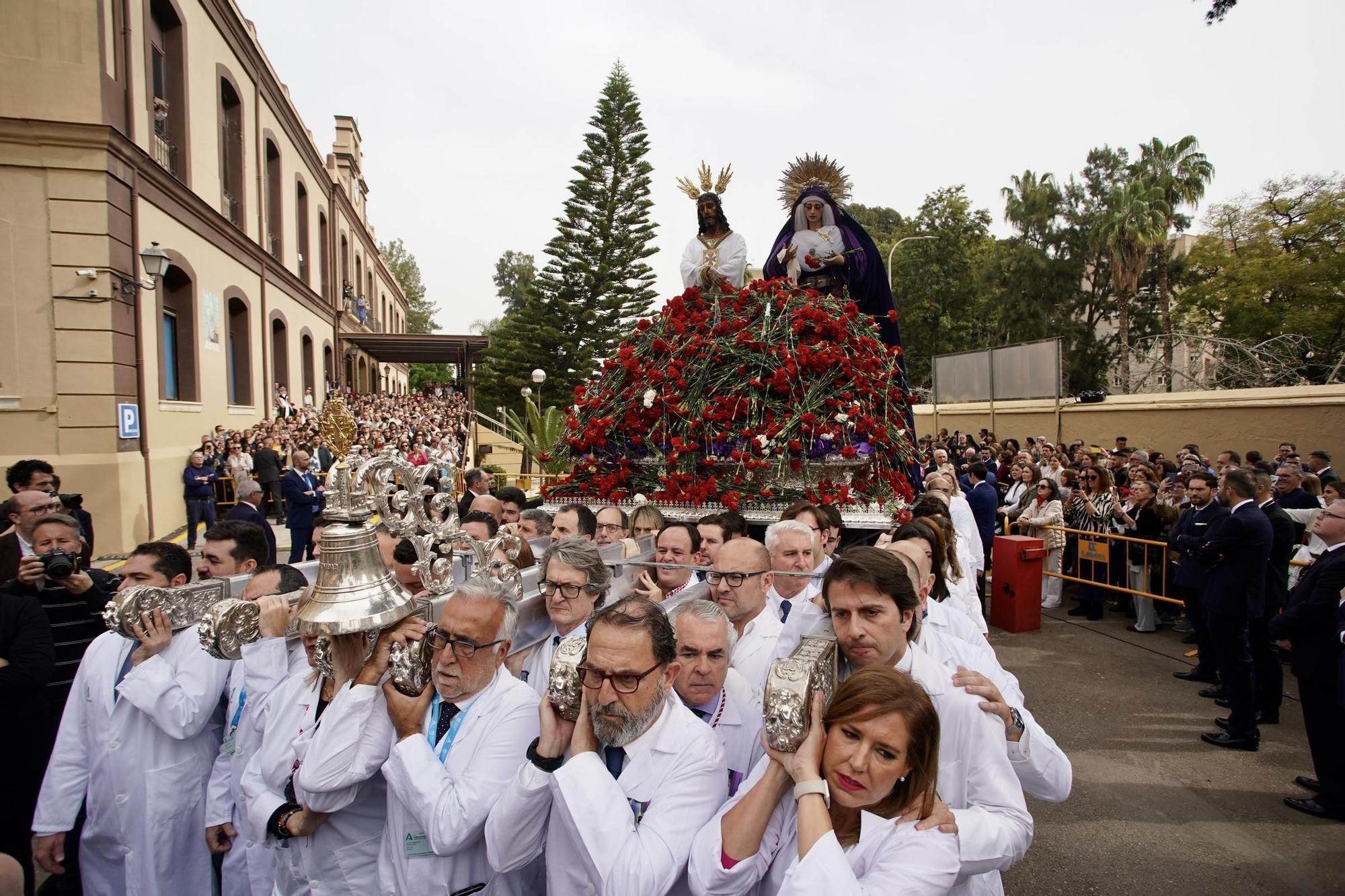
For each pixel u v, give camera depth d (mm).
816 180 7188
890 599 2227
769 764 2055
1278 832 4270
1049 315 37625
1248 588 5324
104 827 2992
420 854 2393
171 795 3012
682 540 3967
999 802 2174
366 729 2412
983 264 39469
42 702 3531
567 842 2234
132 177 12742
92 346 11836
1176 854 4051
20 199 11500
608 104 30344
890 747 1882
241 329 19344
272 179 22766
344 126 36469
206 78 16594
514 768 2379
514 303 78750
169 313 15211
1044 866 3941
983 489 9453
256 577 3053
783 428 4820
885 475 5527
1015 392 19766
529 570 3250
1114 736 5586
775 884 2107
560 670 2225
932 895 1844
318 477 13055
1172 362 26938
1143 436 15719
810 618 2857
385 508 2412
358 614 2168
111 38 12227
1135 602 8477
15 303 11500
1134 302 37750
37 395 11602
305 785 2309
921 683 2236
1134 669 7090
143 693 2824
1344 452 12055
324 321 29625
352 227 36719
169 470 13773
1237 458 8789
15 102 11430
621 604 2254
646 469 5480
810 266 6746
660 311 5969
